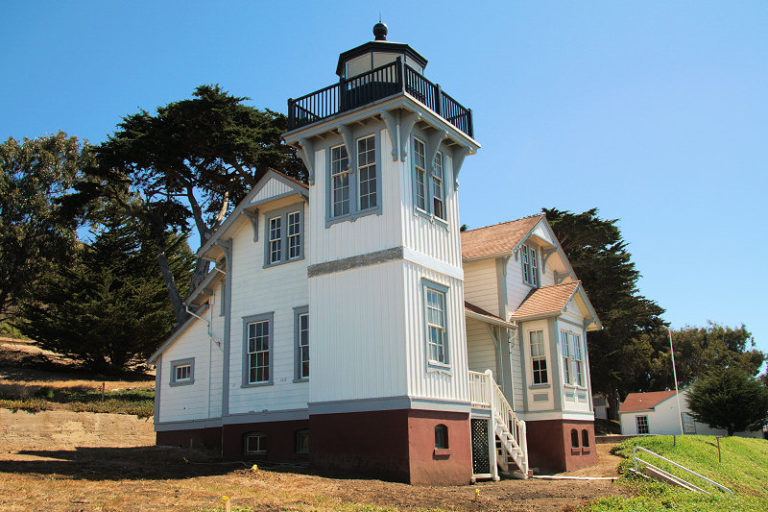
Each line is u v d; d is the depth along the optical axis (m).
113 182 32.94
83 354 37.16
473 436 18.42
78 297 36.91
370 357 15.91
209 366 21.94
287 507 10.66
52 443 22.78
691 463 23.50
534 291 24.36
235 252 21.44
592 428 23.33
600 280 42.97
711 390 47.25
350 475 15.33
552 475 20.11
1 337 45.84
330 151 18.08
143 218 34.44
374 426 15.39
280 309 19.67
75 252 41.03
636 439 31.39
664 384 64.75
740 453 30.72
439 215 18.34
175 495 11.16
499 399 19.50
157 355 23.52
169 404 22.81
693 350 73.94
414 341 15.76
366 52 18.84
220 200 35.12
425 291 16.61
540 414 21.53
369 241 16.66
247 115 32.56
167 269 34.75
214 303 22.38
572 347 22.95
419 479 14.85
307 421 18.23
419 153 17.73
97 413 25.00
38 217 40.84
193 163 32.62
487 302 22.61
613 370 43.38
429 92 18.14
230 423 19.88
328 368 16.59
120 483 12.16
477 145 19.52
